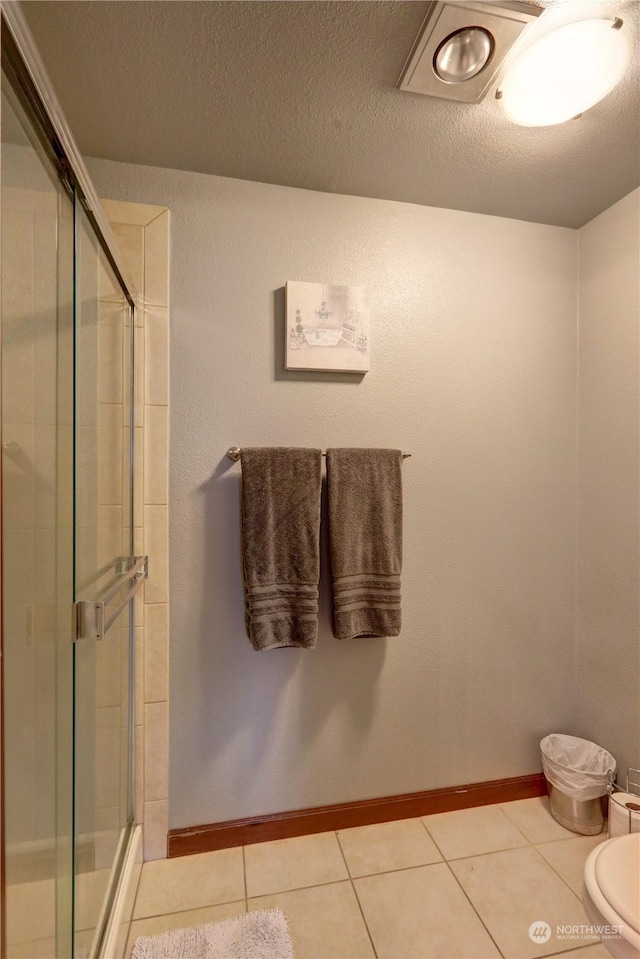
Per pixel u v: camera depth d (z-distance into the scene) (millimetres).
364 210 1449
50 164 753
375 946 1076
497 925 1129
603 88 1010
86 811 915
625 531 1457
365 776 1475
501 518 1577
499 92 1027
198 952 1053
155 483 1308
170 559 1332
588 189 1412
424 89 1019
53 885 752
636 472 1421
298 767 1423
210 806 1366
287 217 1395
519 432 1589
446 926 1126
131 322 1281
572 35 911
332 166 1299
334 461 1348
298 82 1006
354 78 995
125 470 1244
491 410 1564
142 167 1300
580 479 1629
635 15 888
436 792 1530
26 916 650
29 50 586
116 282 1149
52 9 842
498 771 1586
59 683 784
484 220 1553
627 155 1254
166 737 1321
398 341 1482
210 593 1355
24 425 666
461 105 1068
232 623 1368
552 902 1192
